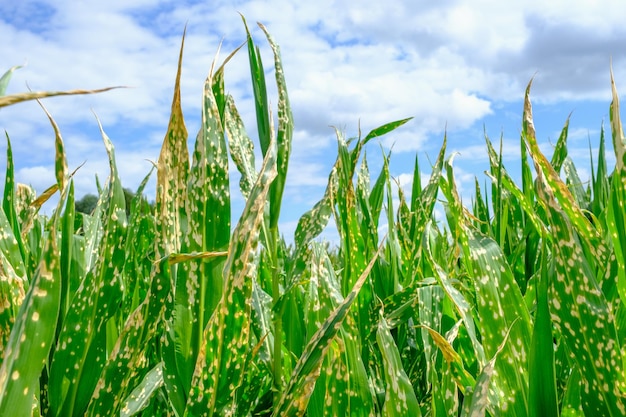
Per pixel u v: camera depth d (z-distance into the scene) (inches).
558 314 33.9
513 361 36.6
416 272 63.4
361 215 64.9
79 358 33.9
